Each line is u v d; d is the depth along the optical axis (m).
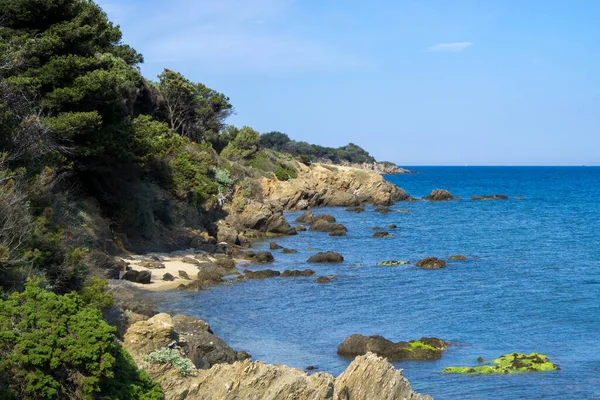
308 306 33.06
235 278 40.12
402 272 43.94
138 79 49.16
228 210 66.19
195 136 78.62
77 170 38.59
